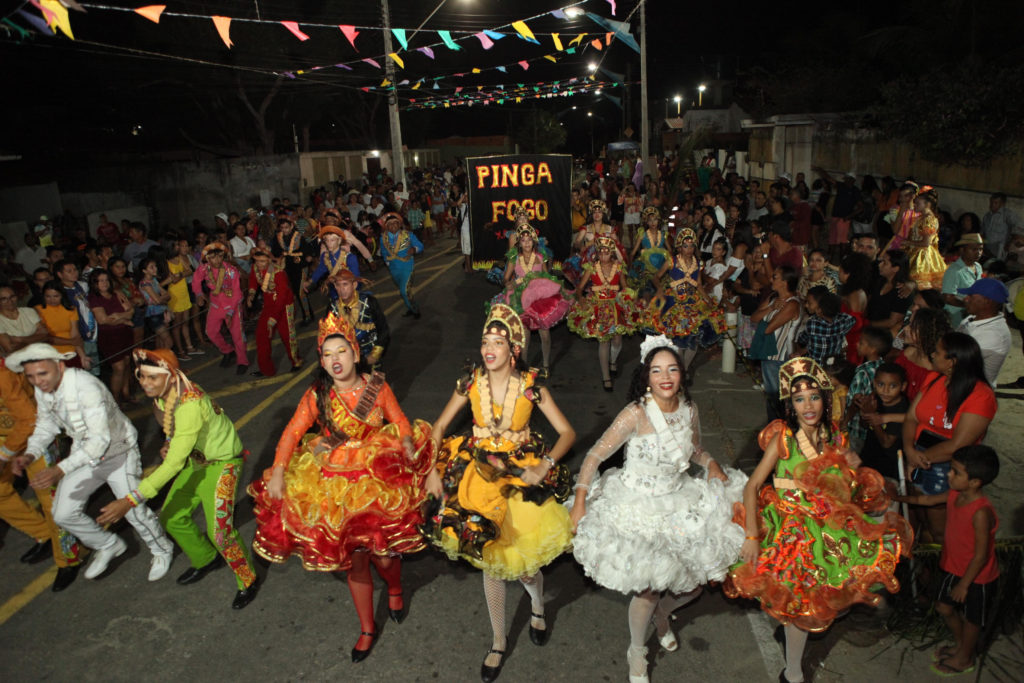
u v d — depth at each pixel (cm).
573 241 1302
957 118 1339
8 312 715
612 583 371
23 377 544
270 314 948
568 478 413
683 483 397
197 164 2536
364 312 733
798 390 364
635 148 4544
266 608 481
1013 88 1253
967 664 399
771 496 383
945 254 982
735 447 688
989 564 392
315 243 1427
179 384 448
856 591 356
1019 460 643
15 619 476
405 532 396
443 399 855
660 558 364
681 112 5600
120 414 498
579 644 438
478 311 1309
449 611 472
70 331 768
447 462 420
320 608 480
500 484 393
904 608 437
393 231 1232
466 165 1281
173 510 477
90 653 440
